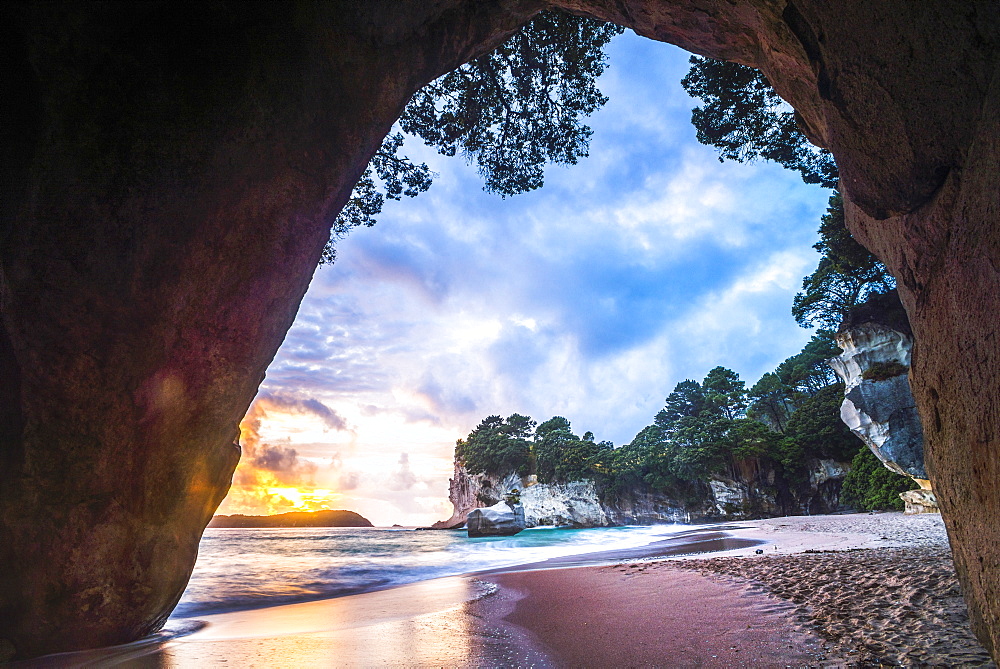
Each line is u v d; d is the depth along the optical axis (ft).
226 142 17.62
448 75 44.29
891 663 11.83
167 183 16.60
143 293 16.88
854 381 102.83
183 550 20.99
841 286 126.72
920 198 10.87
